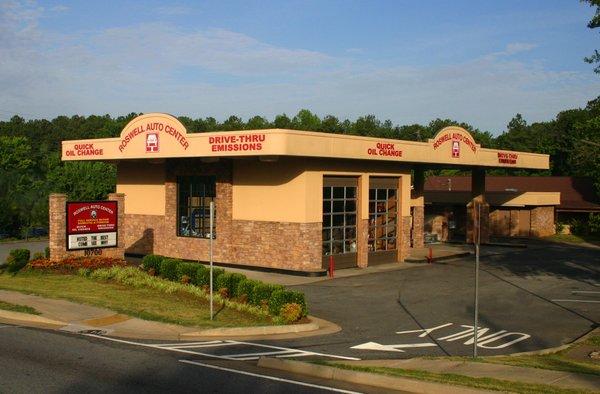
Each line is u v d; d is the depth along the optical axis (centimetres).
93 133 12412
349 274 2877
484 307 2083
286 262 2859
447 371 1186
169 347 1416
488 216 4478
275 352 1400
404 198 3425
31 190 6475
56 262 2548
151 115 3081
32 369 1167
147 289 2180
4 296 1970
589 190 5741
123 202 2775
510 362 1287
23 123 13625
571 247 4378
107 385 1065
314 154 2666
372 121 11706
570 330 1752
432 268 3127
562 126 7856
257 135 2614
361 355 1398
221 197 3098
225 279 2078
